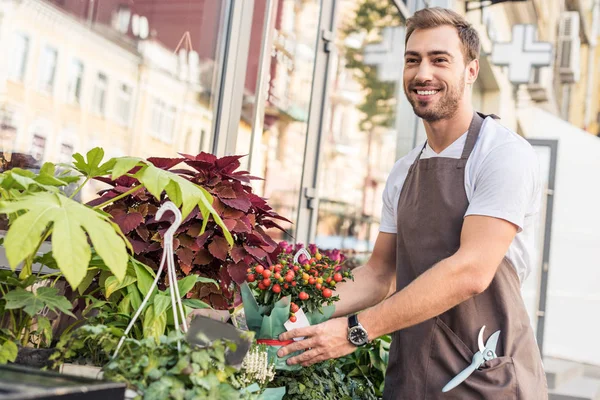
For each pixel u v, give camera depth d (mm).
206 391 1170
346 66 4840
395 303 1771
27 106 2215
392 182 2240
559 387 7324
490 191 1858
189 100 2943
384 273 2260
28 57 2205
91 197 2439
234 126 3223
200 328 1259
